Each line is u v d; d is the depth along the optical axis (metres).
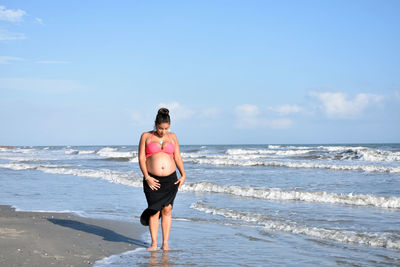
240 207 8.60
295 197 9.85
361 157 27.45
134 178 15.37
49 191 12.05
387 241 5.23
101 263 4.09
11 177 17.33
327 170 19.89
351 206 8.65
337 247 5.07
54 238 5.14
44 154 51.75
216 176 16.58
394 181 14.12
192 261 4.27
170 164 4.62
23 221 6.57
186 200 9.86
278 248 5.00
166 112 4.53
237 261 4.30
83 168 23.22
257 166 23.70
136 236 5.73
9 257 4.05
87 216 7.60
